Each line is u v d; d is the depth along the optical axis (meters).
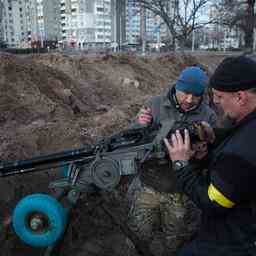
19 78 7.29
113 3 34.44
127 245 3.36
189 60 19.75
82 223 3.32
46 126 5.54
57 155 2.29
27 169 2.31
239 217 1.73
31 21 45.00
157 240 2.68
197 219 2.62
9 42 45.16
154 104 2.68
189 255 1.96
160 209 2.62
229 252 1.78
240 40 34.41
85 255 3.22
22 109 6.33
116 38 34.72
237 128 1.72
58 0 44.75
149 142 2.22
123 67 13.85
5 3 44.34
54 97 7.73
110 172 2.19
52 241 2.20
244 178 1.61
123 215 2.85
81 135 5.61
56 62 10.96
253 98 1.67
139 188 2.64
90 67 11.98
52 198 2.21
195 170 1.90
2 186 3.50
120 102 10.12
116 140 2.29
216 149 1.89
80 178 2.27
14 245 3.08
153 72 15.41
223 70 1.70
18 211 2.19
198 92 2.44
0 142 4.62
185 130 2.01
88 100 9.20
